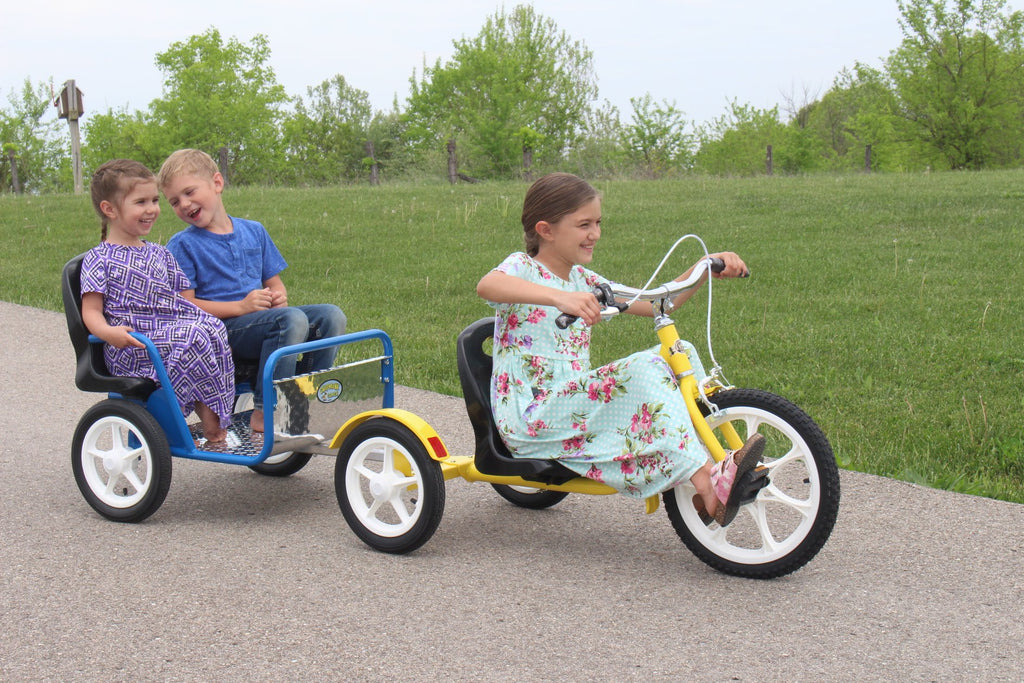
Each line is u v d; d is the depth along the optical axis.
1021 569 3.28
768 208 14.16
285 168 41.09
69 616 2.95
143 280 3.88
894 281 8.98
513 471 3.40
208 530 3.71
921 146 30.91
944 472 4.29
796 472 4.30
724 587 3.14
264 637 2.81
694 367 3.31
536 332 3.38
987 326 7.09
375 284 9.64
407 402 5.60
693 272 3.27
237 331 4.03
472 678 2.57
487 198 16.23
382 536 3.46
